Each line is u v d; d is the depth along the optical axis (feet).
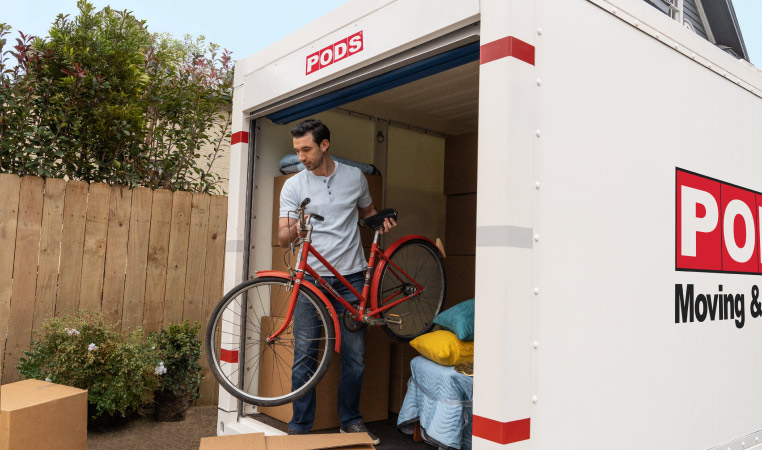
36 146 12.74
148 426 12.34
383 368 10.82
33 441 7.78
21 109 12.27
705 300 7.79
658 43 7.29
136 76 14.15
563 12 6.04
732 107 8.63
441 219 13.87
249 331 10.50
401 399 10.95
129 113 13.37
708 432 7.69
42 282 12.16
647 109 7.02
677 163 7.44
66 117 12.64
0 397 8.16
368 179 11.12
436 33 6.52
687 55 7.76
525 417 5.39
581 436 5.93
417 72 7.30
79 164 13.35
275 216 10.82
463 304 9.25
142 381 11.80
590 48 6.33
